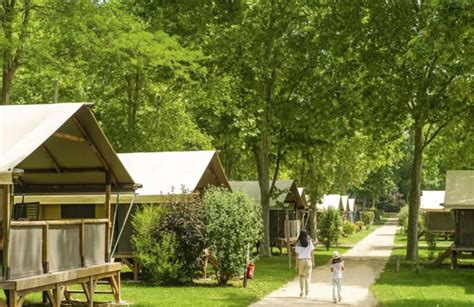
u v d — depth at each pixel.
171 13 31.89
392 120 30.62
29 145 11.70
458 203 28.36
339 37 30.89
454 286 21.36
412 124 32.81
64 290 16.11
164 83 34.22
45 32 24.03
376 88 30.41
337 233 44.22
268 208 34.97
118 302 15.75
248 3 31.00
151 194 24.09
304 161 40.22
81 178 16.09
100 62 27.25
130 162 26.52
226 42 31.58
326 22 31.47
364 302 17.50
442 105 29.67
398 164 105.12
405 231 67.25
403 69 29.36
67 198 22.84
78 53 25.53
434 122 31.23
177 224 21.36
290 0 31.72
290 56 33.16
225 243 20.91
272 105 34.12
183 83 32.91
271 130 34.38
